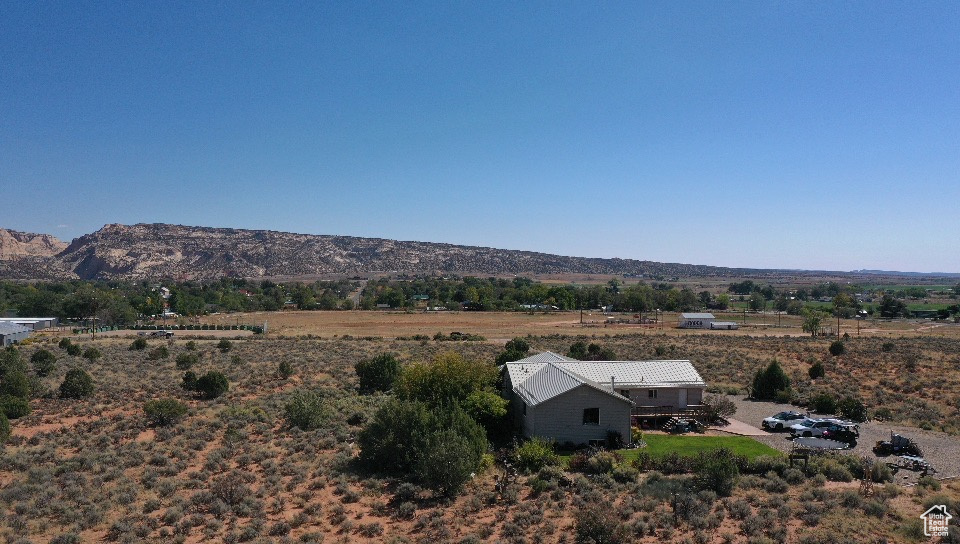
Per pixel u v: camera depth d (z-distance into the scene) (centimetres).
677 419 3769
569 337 9562
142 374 5372
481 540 1992
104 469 2678
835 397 4428
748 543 1886
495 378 3934
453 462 2430
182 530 2031
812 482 2531
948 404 4428
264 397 4444
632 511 2172
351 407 4100
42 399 4231
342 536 2042
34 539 1947
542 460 2800
